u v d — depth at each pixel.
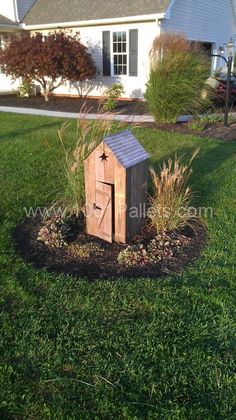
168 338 2.15
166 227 3.37
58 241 3.15
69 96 14.38
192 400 1.79
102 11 12.87
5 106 11.60
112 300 2.46
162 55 8.08
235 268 2.85
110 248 3.13
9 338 2.13
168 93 7.97
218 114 8.98
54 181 4.59
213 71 12.99
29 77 12.38
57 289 2.56
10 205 3.92
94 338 2.14
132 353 2.04
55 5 14.79
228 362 2.00
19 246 3.14
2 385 1.83
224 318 2.30
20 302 2.43
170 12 11.55
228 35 17.41
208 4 14.62
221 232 3.41
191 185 4.57
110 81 13.25
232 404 1.78
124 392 1.81
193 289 2.58
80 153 3.59
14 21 14.78
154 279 2.69
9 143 6.32
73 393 1.81
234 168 5.28
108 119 4.46
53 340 2.12
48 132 7.12
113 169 2.92
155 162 5.42
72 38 12.20
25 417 1.70
